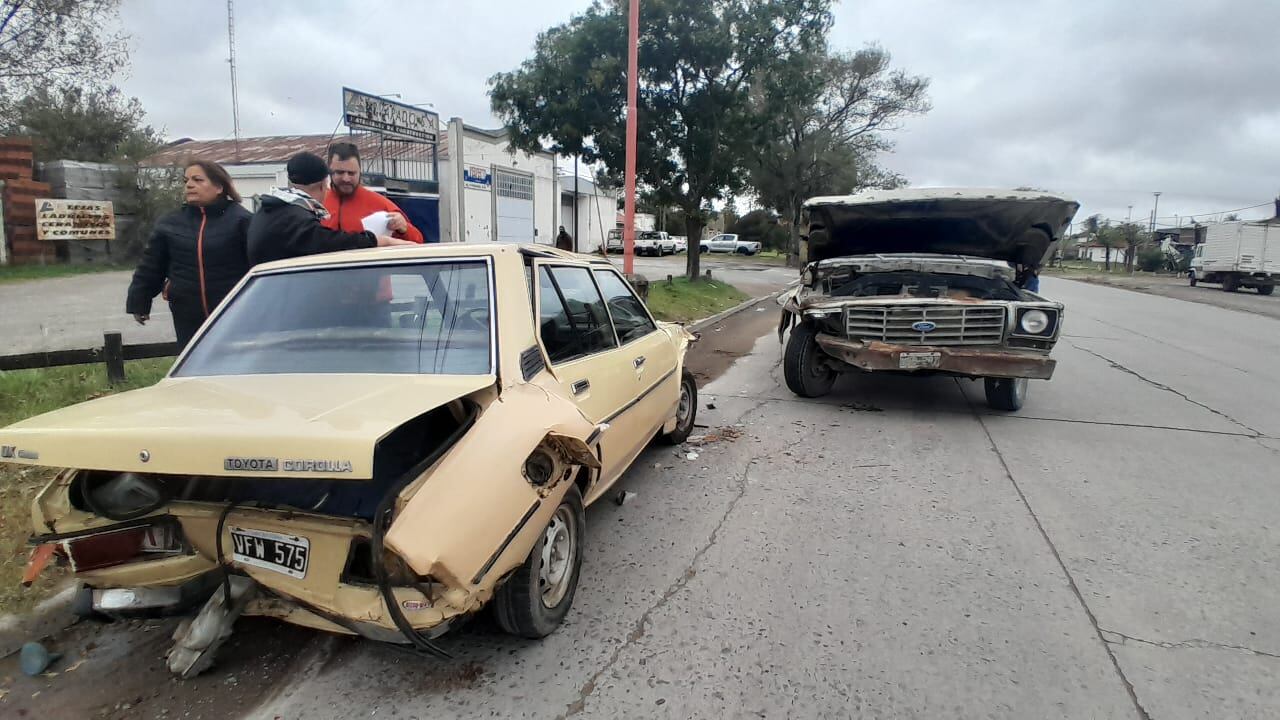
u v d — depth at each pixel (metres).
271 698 2.67
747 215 59.91
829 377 7.70
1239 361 10.55
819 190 38.56
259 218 3.99
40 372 5.55
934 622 3.15
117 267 17.30
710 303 16.53
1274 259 29.56
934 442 5.94
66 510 2.48
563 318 3.56
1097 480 5.01
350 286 3.19
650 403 4.57
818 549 3.88
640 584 3.49
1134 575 3.59
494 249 3.20
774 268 36.12
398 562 2.30
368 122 12.88
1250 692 2.67
